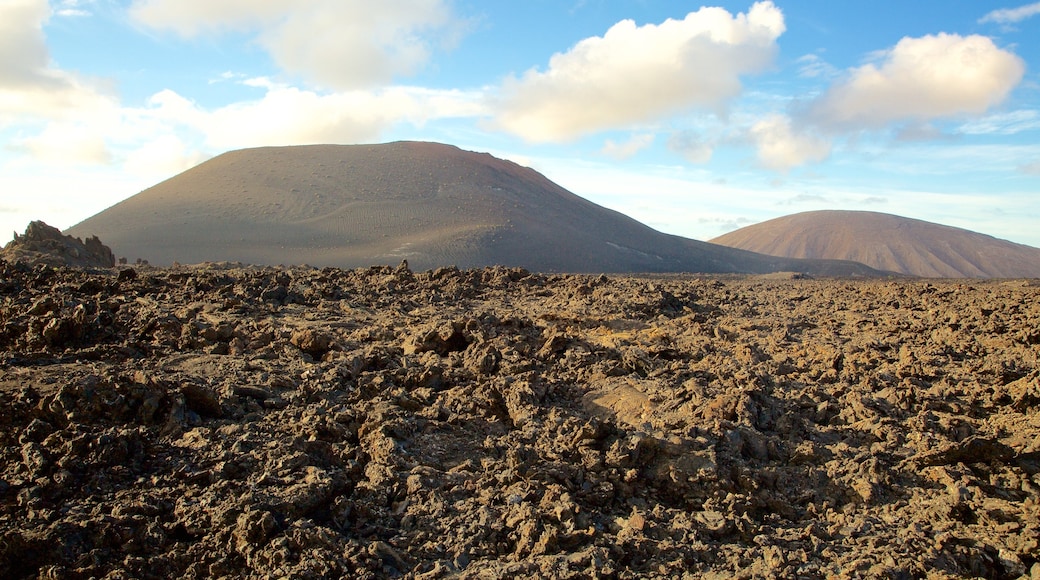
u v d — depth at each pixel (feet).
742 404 33.35
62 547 20.97
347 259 292.20
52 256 79.46
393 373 36.11
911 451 31.68
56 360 34.40
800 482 29.35
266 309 52.80
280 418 29.91
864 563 22.99
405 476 26.61
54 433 25.53
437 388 36.27
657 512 26.05
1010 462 31.14
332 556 21.45
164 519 22.81
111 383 27.94
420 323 52.34
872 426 33.96
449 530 23.77
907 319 66.18
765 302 85.40
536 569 21.79
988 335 55.52
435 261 298.56
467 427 31.55
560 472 27.12
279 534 22.16
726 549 23.98
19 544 20.75
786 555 23.35
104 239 310.65
